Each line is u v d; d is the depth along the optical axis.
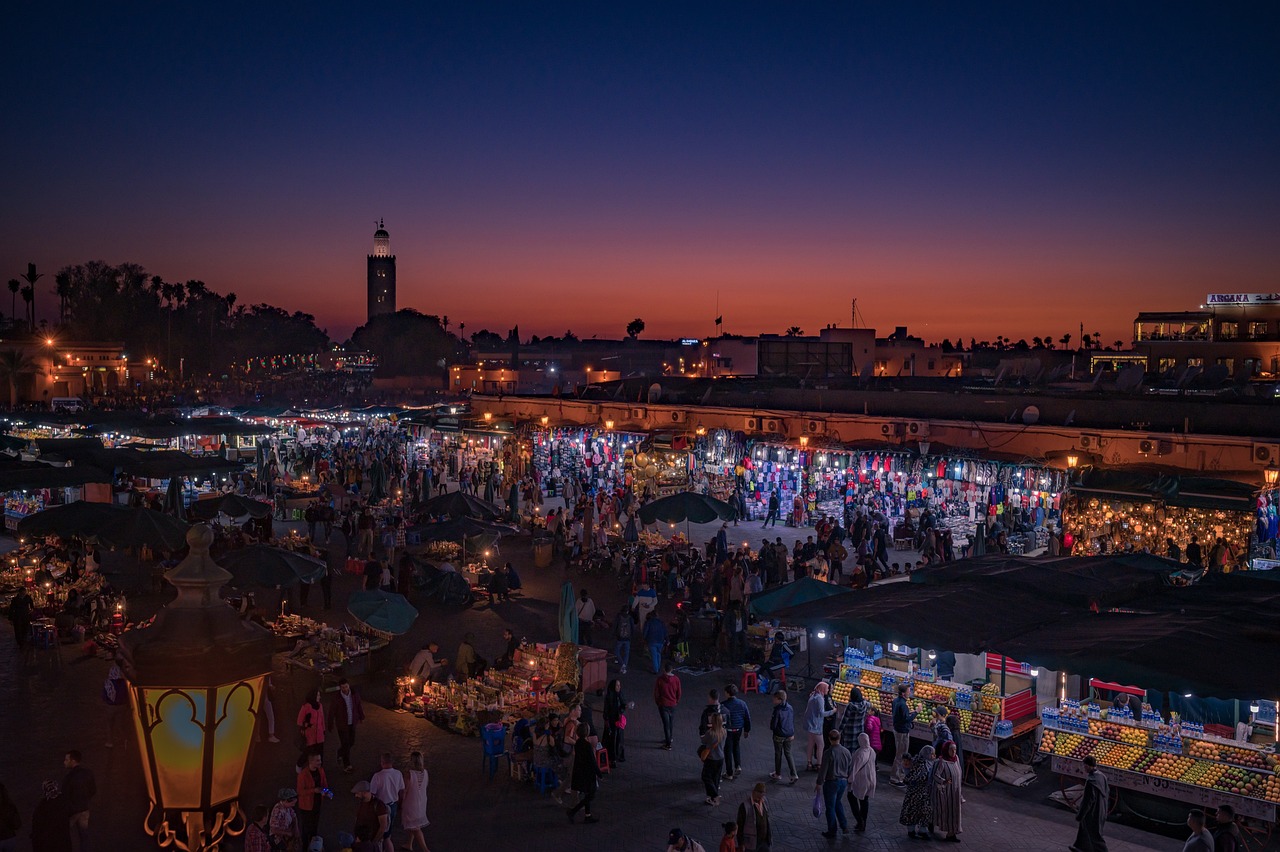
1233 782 14.02
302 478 49.25
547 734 16.41
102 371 109.69
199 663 4.05
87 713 19.58
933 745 15.14
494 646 24.22
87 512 27.09
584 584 30.98
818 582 21.31
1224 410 27.41
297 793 13.71
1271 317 61.56
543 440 48.41
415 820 13.78
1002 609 17.06
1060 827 14.74
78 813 12.43
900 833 14.62
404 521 37.88
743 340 79.56
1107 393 35.50
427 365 154.38
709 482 40.59
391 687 21.11
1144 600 18.14
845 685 18.44
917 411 34.62
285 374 178.12
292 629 24.03
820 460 35.72
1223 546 24.36
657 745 18.23
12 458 35.69
